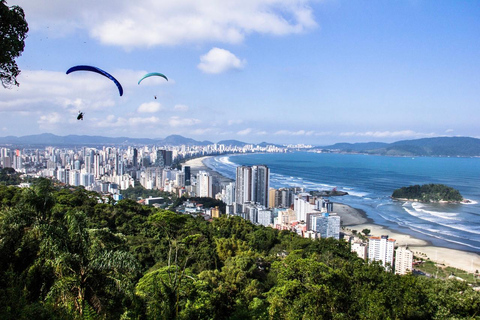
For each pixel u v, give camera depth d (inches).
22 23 514.6
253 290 1189.7
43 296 615.5
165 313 662.5
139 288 858.1
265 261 1705.2
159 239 1692.9
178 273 843.4
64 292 562.3
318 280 816.3
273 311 833.5
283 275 909.2
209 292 936.9
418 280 838.5
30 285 610.2
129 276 647.8
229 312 989.2
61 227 630.5
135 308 626.5
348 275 839.7
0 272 604.7
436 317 770.2
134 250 1512.1
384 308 705.0
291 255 1510.8
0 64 510.9
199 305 814.5
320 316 722.8
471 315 783.7
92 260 612.4
